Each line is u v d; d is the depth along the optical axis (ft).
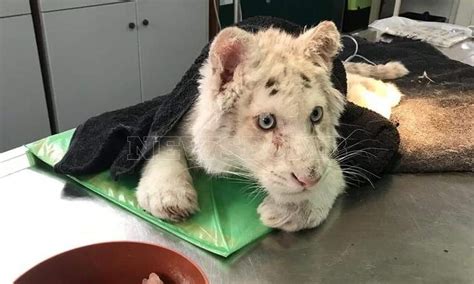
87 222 2.60
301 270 2.33
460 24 7.72
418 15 8.04
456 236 2.62
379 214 2.81
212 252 2.40
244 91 2.43
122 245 1.96
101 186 2.88
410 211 2.85
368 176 3.07
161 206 2.58
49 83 5.98
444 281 2.29
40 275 1.83
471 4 7.57
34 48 5.62
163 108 2.96
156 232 2.54
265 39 2.62
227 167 2.74
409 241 2.57
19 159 3.16
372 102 3.90
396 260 2.42
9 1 5.21
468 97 4.26
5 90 5.52
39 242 2.43
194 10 7.31
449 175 3.26
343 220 2.73
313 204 2.63
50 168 3.10
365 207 2.87
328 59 2.68
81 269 1.93
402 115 3.92
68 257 1.89
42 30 5.65
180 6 7.07
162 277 1.99
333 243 2.53
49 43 5.74
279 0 7.28
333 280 2.27
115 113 3.38
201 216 2.65
